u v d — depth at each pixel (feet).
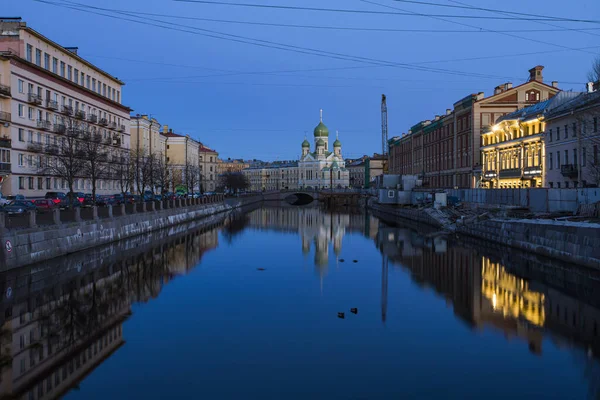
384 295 85.40
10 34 190.29
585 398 45.93
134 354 56.85
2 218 91.04
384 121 442.09
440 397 46.11
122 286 92.17
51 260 108.27
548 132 191.93
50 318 71.00
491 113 264.93
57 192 192.54
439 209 217.15
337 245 156.46
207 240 169.27
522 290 87.92
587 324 67.62
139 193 286.05
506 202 165.99
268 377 50.39
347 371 51.96
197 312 74.33
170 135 427.74
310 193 590.14
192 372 51.55
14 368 52.95
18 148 187.83
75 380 49.60
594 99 155.02
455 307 77.05
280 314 73.31
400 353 57.06
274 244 159.94
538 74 265.95
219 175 624.18
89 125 241.76
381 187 333.01
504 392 47.16
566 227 106.11
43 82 204.23
